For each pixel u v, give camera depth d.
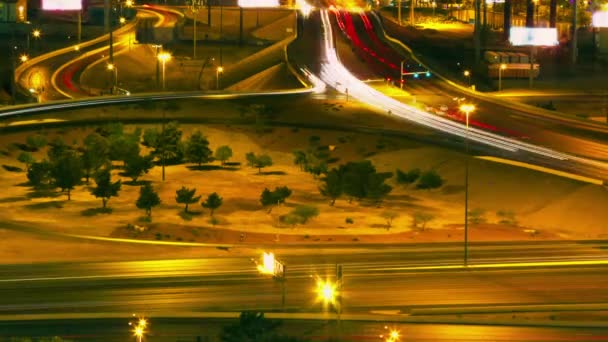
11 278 127.62
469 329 111.69
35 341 100.56
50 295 121.12
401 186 192.62
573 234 163.62
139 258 139.00
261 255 141.75
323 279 129.12
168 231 156.12
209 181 193.88
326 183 181.12
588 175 189.62
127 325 110.31
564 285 130.12
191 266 134.38
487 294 125.56
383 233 160.25
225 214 169.62
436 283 129.50
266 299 120.81
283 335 96.12
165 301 119.69
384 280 130.12
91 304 118.00
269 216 169.50
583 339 109.62
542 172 190.75
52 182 181.50
